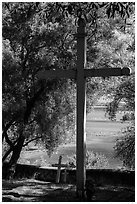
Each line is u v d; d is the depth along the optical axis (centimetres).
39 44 1202
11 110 1155
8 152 1322
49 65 1185
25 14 1175
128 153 1173
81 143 792
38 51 1230
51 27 1180
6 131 1272
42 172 1232
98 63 1310
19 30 1196
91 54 1260
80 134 793
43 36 1172
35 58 1231
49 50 1227
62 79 1243
